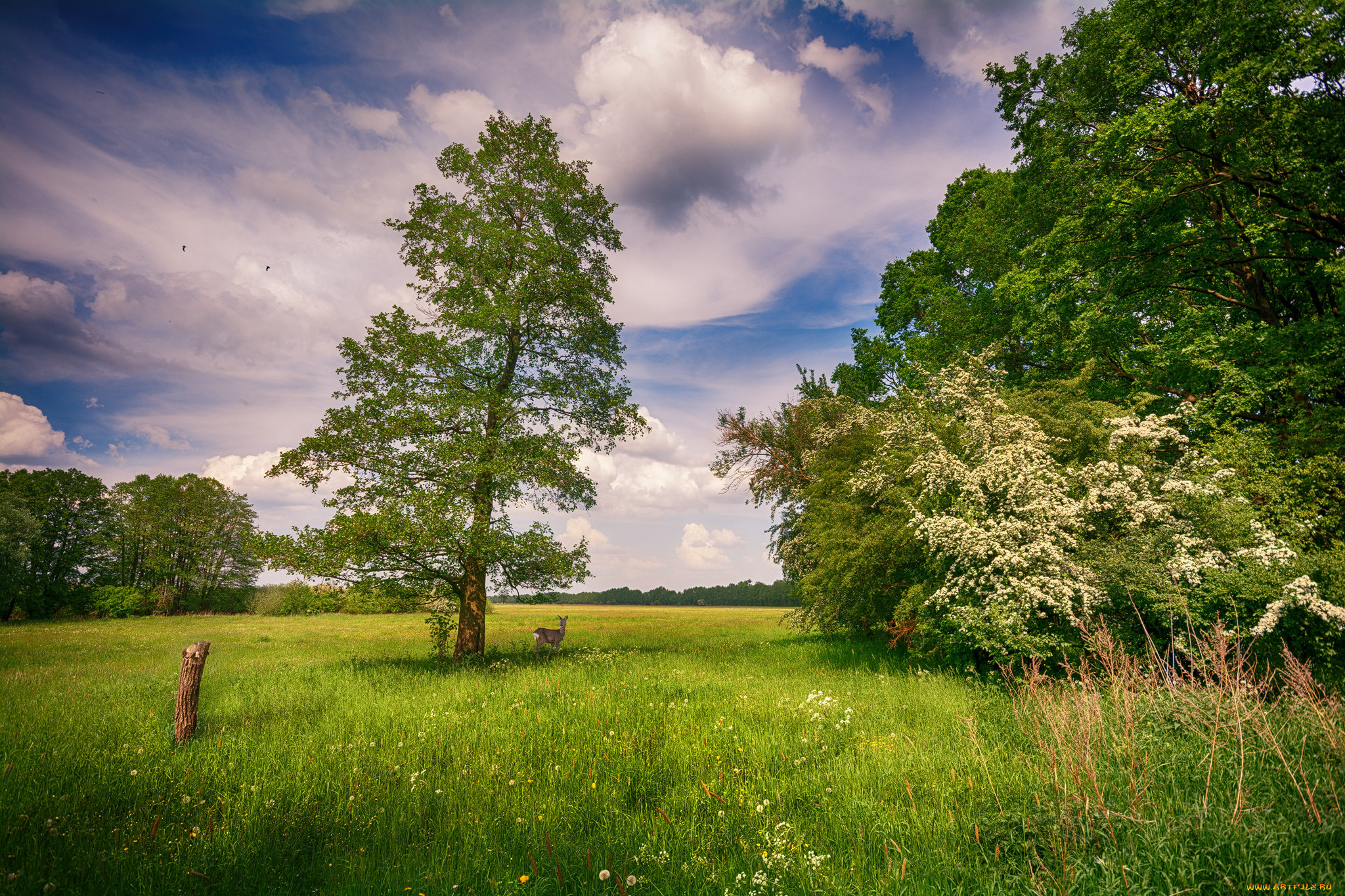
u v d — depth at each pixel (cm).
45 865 402
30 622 4072
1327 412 1162
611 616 5162
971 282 2245
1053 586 915
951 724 706
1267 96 1217
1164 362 1421
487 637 2586
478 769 596
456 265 1553
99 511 5381
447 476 1414
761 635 2664
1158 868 347
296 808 499
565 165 1711
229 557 5838
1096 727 515
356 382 1459
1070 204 1725
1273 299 1530
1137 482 1064
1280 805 400
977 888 353
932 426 1379
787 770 579
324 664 1493
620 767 590
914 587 1168
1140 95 1511
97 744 703
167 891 375
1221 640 616
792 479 2398
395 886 374
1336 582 810
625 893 359
